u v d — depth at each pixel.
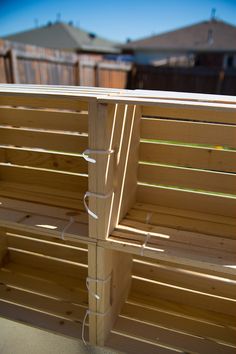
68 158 1.29
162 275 1.42
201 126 1.10
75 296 1.42
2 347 1.23
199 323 1.29
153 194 1.23
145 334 1.22
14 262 1.64
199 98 0.84
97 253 0.99
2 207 1.15
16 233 1.58
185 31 14.84
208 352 1.16
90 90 1.00
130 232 1.01
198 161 1.15
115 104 0.86
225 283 1.33
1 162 1.40
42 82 3.50
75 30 16.72
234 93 4.96
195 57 11.70
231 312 1.35
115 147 0.92
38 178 1.37
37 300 1.38
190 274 1.37
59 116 1.24
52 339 1.27
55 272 1.58
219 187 1.16
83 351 1.22
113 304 1.20
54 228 1.02
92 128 0.84
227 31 14.41
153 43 14.26
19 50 3.13
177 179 1.20
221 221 1.11
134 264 1.45
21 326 1.32
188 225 1.07
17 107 1.29
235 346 1.18
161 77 5.25
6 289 1.44
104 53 14.21
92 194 0.92
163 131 1.15
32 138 1.31
